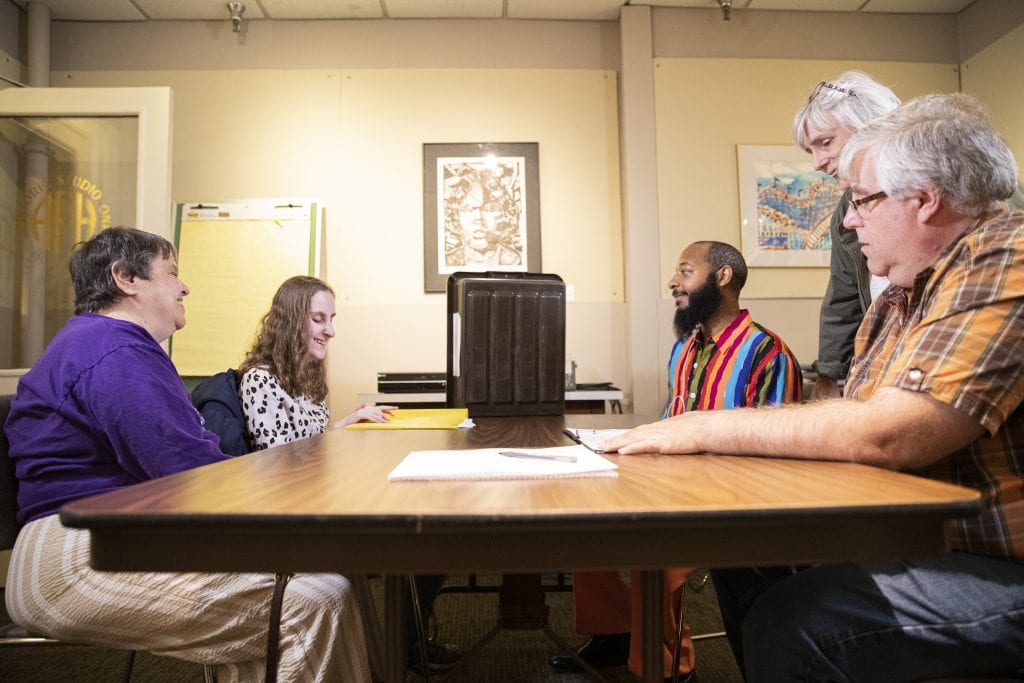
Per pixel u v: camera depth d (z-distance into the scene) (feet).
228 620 3.65
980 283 2.69
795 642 2.78
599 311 12.57
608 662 6.58
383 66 12.70
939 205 3.03
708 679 6.50
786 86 12.76
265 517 1.86
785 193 12.58
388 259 12.44
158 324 5.00
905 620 2.66
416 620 6.00
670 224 12.45
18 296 11.00
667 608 5.52
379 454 3.65
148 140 10.77
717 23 12.78
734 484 2.29
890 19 13.02
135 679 6.63
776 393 6.54
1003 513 2.75
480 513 1.86
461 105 12.70
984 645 2.59
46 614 3.74
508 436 4.73
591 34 12.92
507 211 12.55
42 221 11.07
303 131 12.55
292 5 12.21
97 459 4.18
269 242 12.01
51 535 3.87
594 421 6.32
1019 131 11.81
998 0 12.21
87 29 12.55
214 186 12.42
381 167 12.55
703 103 12.65
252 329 11.71
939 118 3.03
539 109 12.77
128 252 4.84
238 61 12.61
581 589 6.40
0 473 4.16
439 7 12.39
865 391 3.54
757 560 1.93
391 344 12.32
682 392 7.27
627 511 1.87
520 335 7.07
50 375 4.21
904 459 2.67
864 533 1.95
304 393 7.07
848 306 7.04
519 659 6.98
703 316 7.27
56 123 11.09
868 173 3.26
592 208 12.69
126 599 3.66
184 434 4.18
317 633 3.69
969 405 2.54
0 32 11.72
